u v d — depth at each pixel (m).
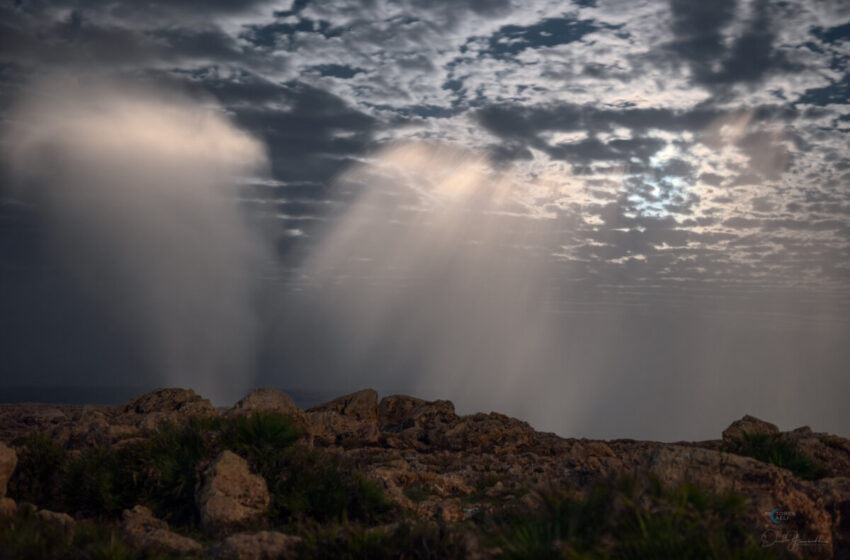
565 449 22.05
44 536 8.23
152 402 21.84
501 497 13.13
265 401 18.45
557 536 6.74
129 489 11.51
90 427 15.58
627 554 6.38
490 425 22.84
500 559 6.78
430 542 7.76
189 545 8.90
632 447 21.72
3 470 11.04
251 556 7.86
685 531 6.61
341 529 8.39
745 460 9.09
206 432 12.31
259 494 10.87
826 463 15.01
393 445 21.97
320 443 21.69
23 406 28.97
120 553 7.95
